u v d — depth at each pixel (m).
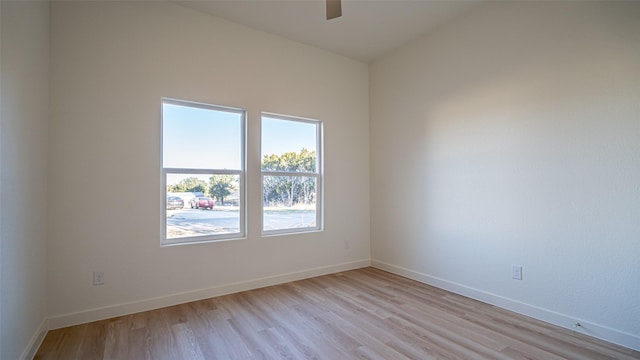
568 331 2.34
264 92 3.46
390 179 4.05
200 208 3.12
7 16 1.67
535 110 2.61
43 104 2.27
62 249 2.43
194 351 2.07
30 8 2.01
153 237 2.80
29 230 2.01
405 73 3.84
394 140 4.00
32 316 2.05
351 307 2.82
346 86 4.18
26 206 1.96
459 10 3.11
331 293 3.20
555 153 2.48
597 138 2.26
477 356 1.99
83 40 2.53
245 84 3.33
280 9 3.04
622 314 2.13
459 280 3.21
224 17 3.18
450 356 1.99
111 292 2.60
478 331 2.35
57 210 2.41
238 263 3.26
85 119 2.52
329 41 3.74
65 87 2.45
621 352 2.04
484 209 2.99
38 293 2.18
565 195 2.42
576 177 2.36
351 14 3.15
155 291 2.79
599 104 2.25
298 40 3.70
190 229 3.06
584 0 2.32
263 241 3.44
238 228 3.34
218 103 3.15
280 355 2.02
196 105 3.11
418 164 3.68
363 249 4.30
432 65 3.51
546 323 2.49
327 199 3.99
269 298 3.05
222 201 3.25
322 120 3.94
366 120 4.35
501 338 2.24
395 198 3.98
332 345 2.14
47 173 2.37
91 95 2.55
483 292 2.98
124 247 2.66
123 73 2.68
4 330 1.62
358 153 4.29
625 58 2.13
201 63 3.06
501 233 2.84
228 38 3.23
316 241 3.87
